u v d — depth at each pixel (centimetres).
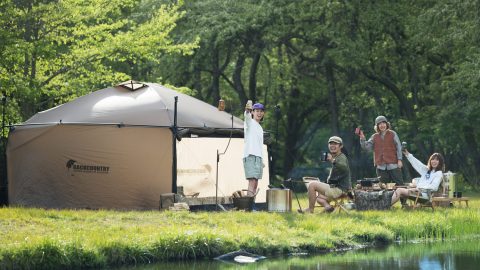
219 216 3281
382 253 2909
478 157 8238
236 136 4162
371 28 7919
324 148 11575
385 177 4212
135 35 5775
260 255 2792
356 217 3475
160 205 3694
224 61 8888
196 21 7519
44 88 5447
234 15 7594
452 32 6931
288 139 9875
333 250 2973
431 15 7038
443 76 8069
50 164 3991
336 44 7769
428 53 8019
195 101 4275
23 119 5450
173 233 2730
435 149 9225
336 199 3681
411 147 9269
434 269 2545
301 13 7625
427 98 8788
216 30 7481
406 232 3316
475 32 6662
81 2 5403
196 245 2714
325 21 7831
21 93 4950
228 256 2722
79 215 3150
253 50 8038
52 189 3984
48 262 2433
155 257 2638
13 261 2384
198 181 4069
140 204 3847
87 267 2492
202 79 9006
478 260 2736
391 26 7881
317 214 3538
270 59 9075
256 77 9425
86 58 5641
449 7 6856
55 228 2833
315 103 9600
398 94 8431
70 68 5647
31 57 5244
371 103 9100
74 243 2509
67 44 6041
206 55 7944
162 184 3841
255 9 7506
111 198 3875
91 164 3909
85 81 5731
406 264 2647
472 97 7362
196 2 7706
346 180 3684
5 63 4888
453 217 3588
